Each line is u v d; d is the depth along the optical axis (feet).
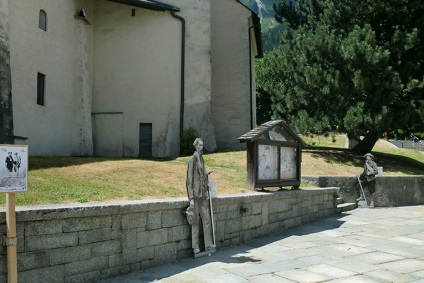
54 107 55.11
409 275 21.72
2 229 16.98
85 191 27.02
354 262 24.27
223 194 30.94
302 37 69.46
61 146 56.59
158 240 23.50
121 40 66.74
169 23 66.44
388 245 28.96
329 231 34.32
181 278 20.93
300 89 65.46
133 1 63.10
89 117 62.69
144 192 30.01
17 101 47.14
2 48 42.42
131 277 21.12
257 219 31.50
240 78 76.59
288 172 38.09
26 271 17.89
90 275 20.21
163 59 65.87
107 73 66.49
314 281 20.52
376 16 67.31
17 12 47.60
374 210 47.11
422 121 61.05
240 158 58.80
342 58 63.52
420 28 65.82
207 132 66.49
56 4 56.13
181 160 57.00
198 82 66.90
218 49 77.05
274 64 73.87
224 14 77.46
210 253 26.04
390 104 62.80
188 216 24.52
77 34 61.62
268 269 22.62
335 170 58.80
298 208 37.27
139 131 65.26
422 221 39.40
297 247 28.27
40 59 52.06
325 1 72.54
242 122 75.87
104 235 20.88
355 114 59.98
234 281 20.45
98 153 65.36
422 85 59.88
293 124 67.36
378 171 50.78
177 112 65.26
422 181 54.80
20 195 23.20
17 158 16.05
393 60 64.08
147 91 65.62
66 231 19.35
